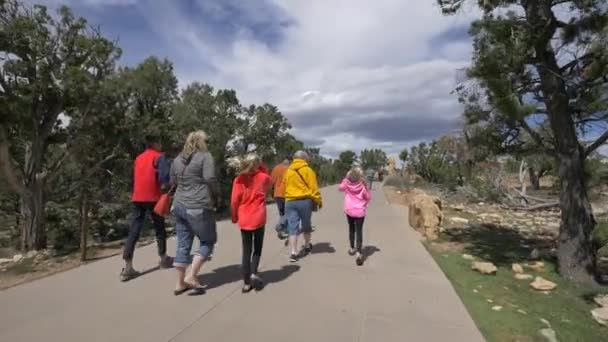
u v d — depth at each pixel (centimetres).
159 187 577
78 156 1373
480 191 2067
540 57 738
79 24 1223
